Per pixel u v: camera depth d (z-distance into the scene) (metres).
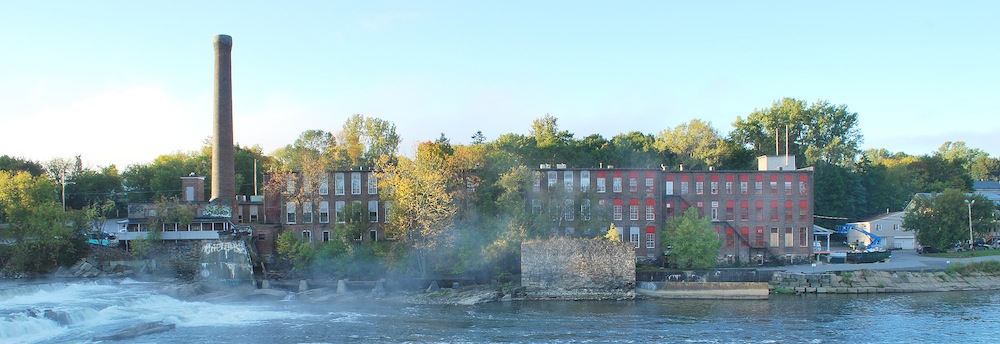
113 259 101.50
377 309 79.75
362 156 163.62
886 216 133.50
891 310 77.94
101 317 71.94
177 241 103.06
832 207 142.75
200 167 155.88
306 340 63.69
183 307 79.19
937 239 120.56
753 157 154.50
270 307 80.88
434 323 71.25
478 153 119.25
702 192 109.75
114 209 144.25
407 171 97.00
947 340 63.75
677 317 74.31
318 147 170.75
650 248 106.38
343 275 93.56
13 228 100.75
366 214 99.69
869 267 97.75
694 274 90.06
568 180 105.50
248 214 117.69
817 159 149.25
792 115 161.50
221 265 92.75
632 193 106.50
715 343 62.53
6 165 139.62
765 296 87.25
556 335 65.56
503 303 84.06
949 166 182.75
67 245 101.44
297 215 106.00
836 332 66.88
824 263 105.69
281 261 100.19
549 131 175.50
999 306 80.25
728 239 108.50
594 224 97.06
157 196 141.75
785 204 110.44
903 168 170.75
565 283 87.75
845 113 163.50
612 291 87.69
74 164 158.12
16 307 70.69
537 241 88.12
